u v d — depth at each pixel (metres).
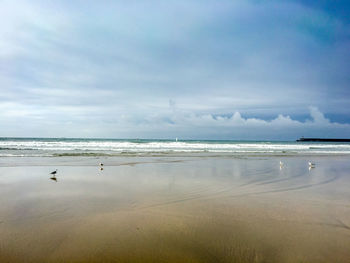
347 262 4.01
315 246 4.53
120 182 10.02
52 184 9.48
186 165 15.93
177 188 9.07
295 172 13.70
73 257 4.04
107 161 17.58
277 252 4.30
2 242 4.49
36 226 5.27
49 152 24.58
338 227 5.42
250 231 5.14
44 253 4.14
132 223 5.49
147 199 7.46
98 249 4.31
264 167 15.67
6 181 9.93
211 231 5.11
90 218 5.77
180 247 4.42
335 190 9.13
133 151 28.70
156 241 4.63
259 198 7.80
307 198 7.86
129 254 4.15
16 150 26.80
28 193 8.04
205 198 7.70
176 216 5.98
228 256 4.14
